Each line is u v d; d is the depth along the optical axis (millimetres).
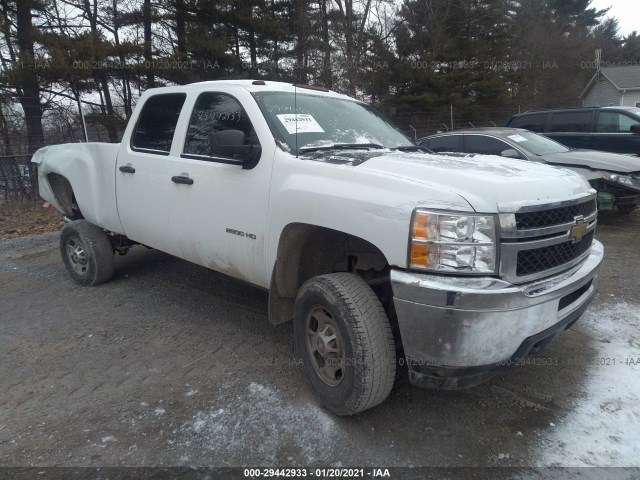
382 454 2521
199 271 5762
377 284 2961
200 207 3627
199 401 3029
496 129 8727
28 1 14117
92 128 16344
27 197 10875
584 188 2932
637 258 5777
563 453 2494
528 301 2332
